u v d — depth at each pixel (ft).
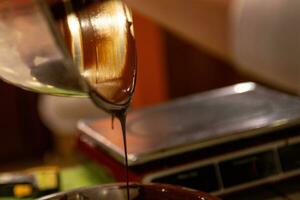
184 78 7.47
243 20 4.31
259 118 2.97
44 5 1.89
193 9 5.28
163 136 2.87
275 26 3.98
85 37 2.15
